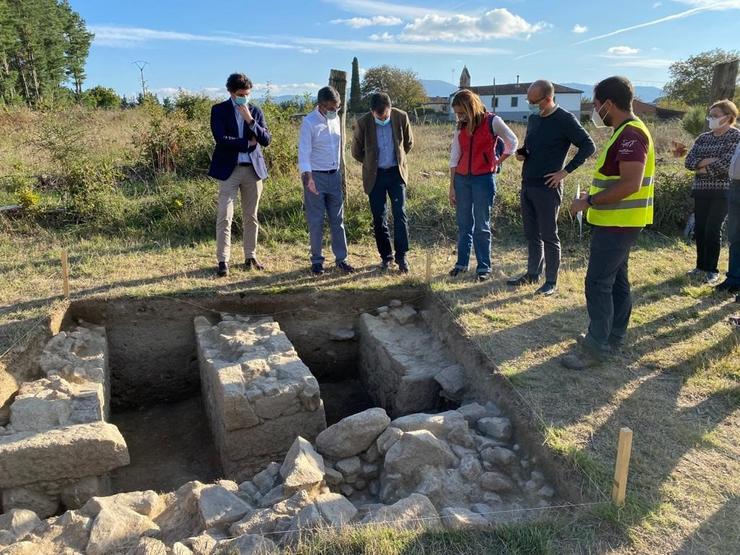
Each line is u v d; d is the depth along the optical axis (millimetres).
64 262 5773
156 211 8594
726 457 3604
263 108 11508
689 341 5113
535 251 6281
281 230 8211
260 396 4555
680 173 9656
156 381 6082
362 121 6359
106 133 13602
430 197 9125
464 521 3053
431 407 5188
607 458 3555
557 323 5457
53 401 4254
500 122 5875
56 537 3158
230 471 4668
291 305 6164
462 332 5297
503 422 4059
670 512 3125
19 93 36844
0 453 3719
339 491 3805
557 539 2965
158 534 3201
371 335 5918
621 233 4219
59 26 46719
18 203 8516
